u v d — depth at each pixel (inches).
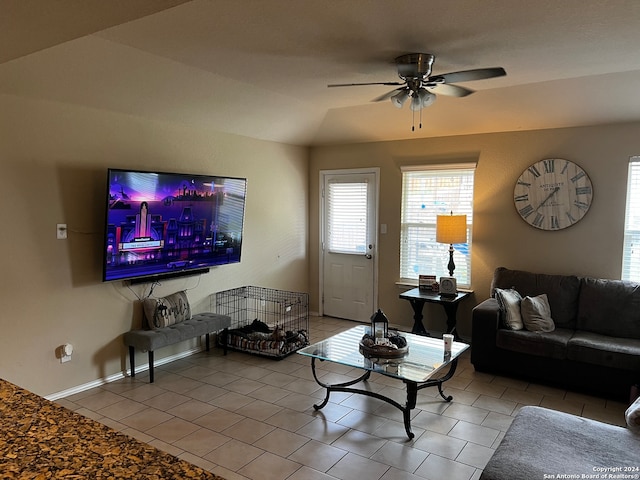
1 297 133.0
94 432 52.1
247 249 217.2
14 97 132.8
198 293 194.5
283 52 129.3
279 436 126.4
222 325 187.3
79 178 149.7
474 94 176.6
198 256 183.6
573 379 155.5
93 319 156.3
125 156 162.9
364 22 106.3
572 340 156.6
